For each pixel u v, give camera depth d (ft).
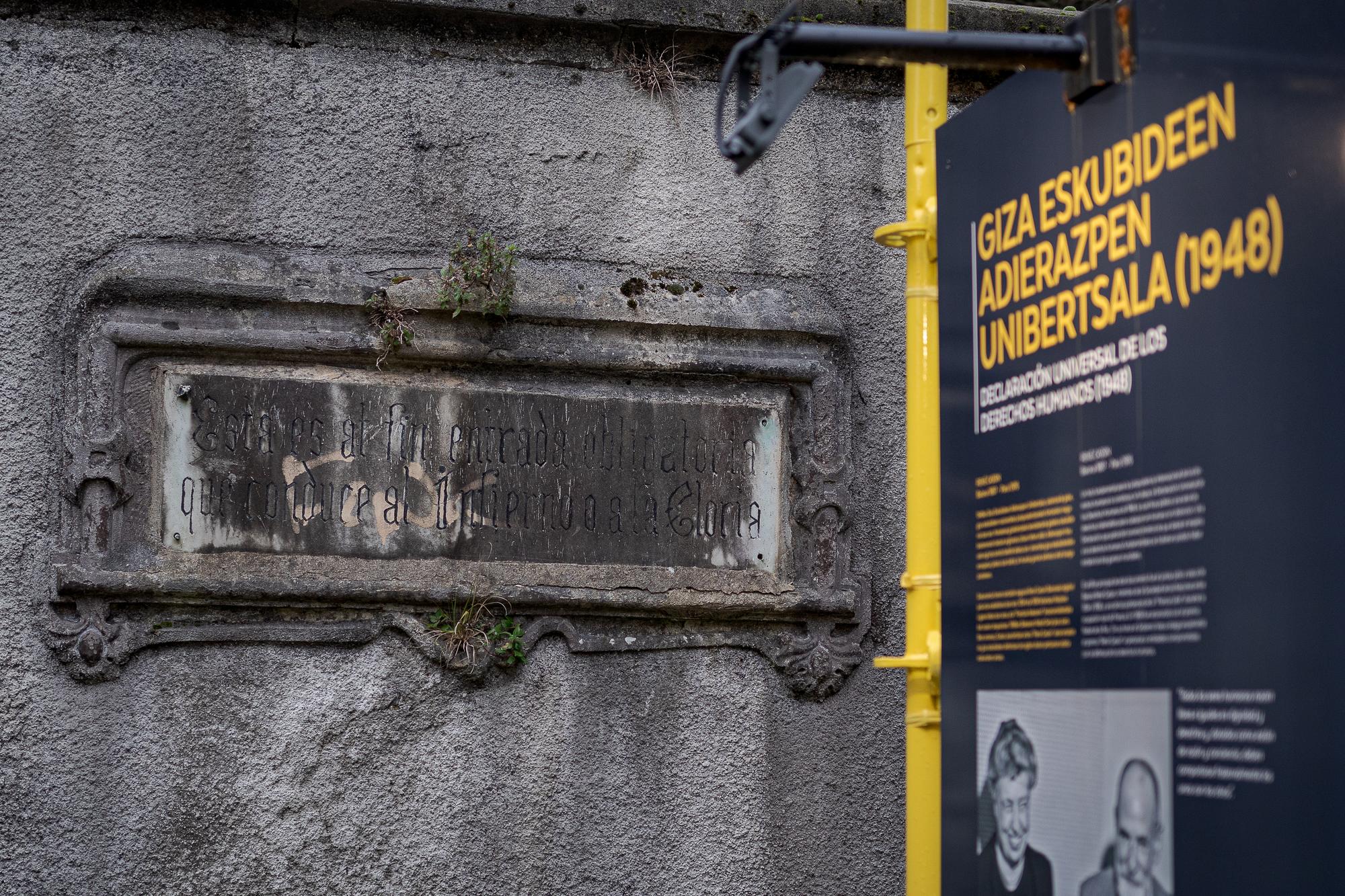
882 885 16.42
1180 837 8.00
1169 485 8.29
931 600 11.51
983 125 10.50
